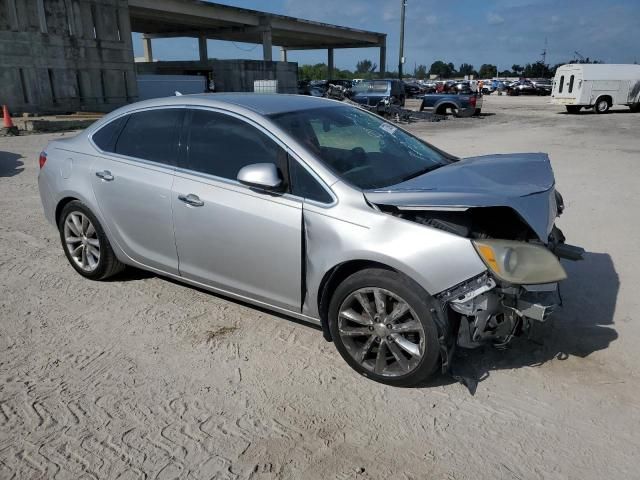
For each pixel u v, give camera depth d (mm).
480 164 3812
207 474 2568
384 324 3172
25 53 26219
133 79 32562
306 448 2748
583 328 3973
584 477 2549
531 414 3000
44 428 2879
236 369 3451
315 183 3359
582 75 27750
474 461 2654
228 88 46094
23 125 18766
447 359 3018
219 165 3793
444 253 2938
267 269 3572
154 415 2994
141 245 4277
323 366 3484
